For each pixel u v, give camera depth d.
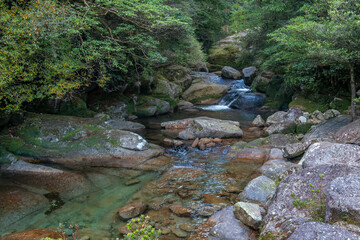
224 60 25.64
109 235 3.81
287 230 2.83
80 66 7.34
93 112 11.18
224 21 19.56
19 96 6.85
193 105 17.09
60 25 6.62
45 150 7.09
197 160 7.23
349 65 8.27
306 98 13.22
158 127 11.30
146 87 15.30
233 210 3.95
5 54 5.69
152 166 6.70
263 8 12.82
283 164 6.27
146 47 9.51
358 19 6.59
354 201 2.58
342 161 4.41
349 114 10.02
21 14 5.81
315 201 3.20
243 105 15.84
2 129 7.44
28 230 3.77
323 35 6.97
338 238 2.18
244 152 7.54
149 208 4.60
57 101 10.04
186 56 12.72
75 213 4.41
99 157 7.00
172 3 11.83
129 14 7.64
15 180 5.55
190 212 4.39
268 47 13.77
